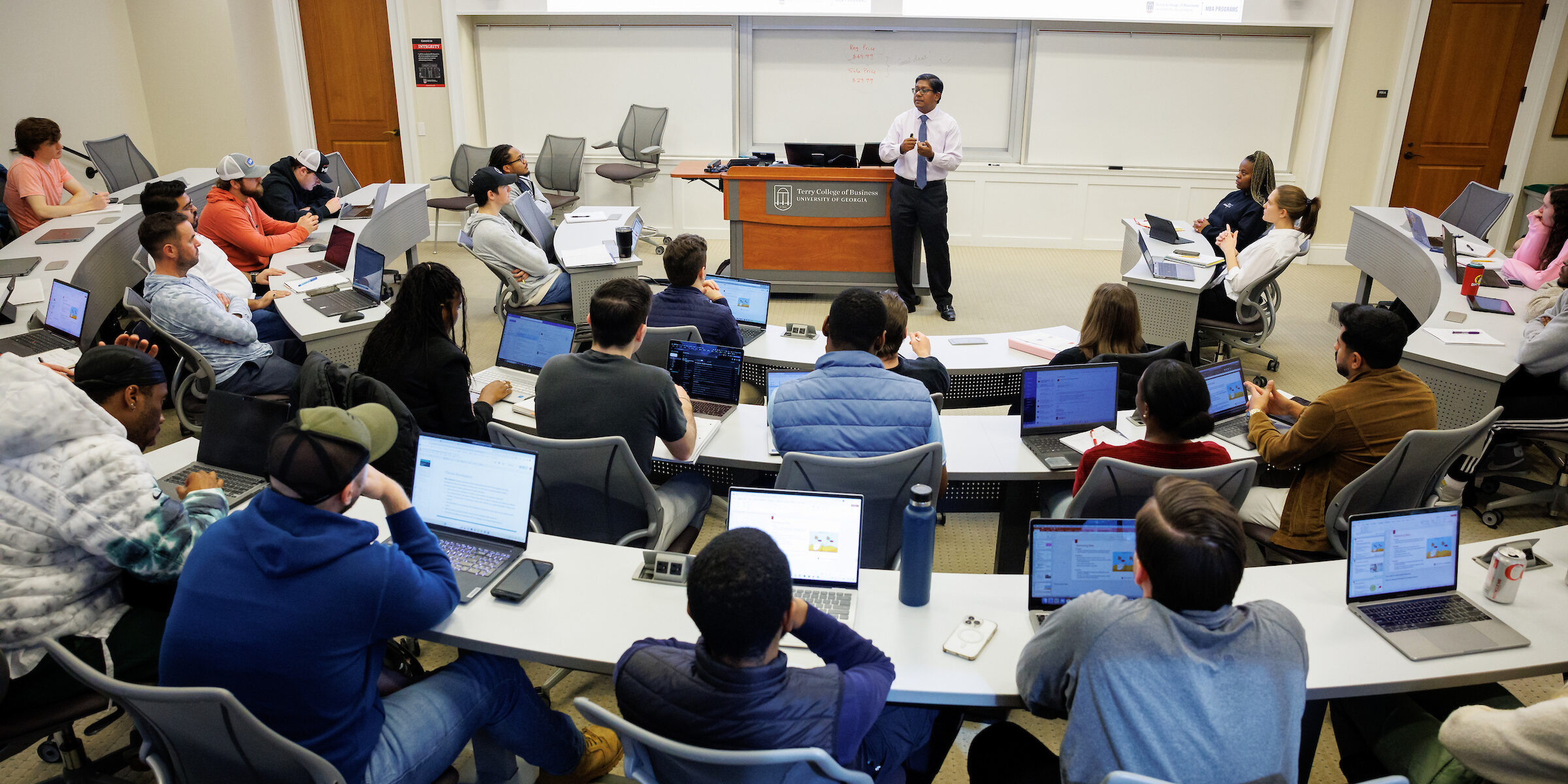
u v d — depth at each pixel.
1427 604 1.85
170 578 1.82
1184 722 1.27
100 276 4.57
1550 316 3.30
